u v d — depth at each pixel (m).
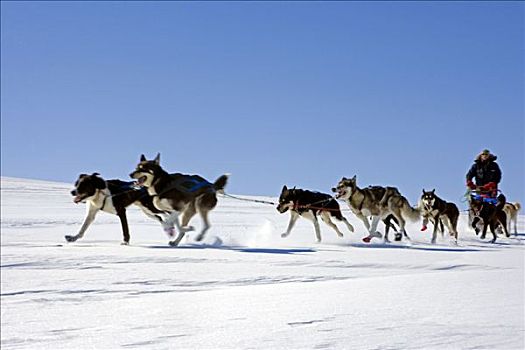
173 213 11.51
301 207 13.30
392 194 13.69
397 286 5.71
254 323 4.05
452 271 7.68
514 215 17.59
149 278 6.94
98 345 3.65
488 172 15.52
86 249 9.80
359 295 5.16
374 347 3.28
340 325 3.87
